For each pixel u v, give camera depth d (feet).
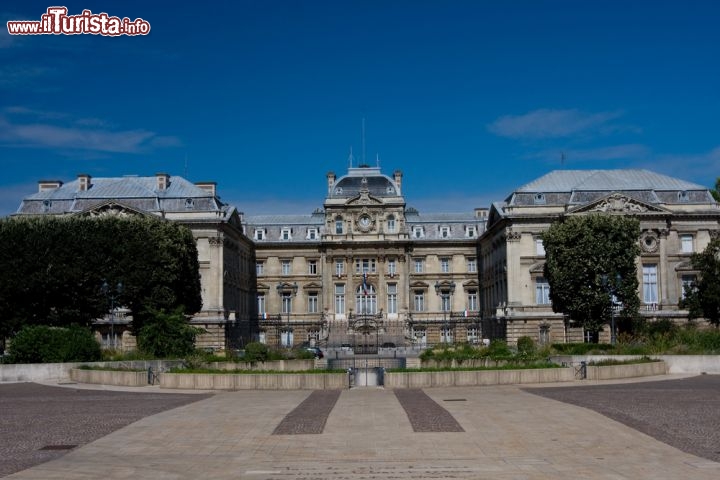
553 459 73.41
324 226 437.99
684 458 72.28
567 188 345.10
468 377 151.94
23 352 185.78
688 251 336.90
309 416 103.40
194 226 347.97
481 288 418.72
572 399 120.98
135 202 346.95
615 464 70.59
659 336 217.36
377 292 421.18
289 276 431.84
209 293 346.13
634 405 110.93
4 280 245.86
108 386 161.89
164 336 214.69
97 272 256.52
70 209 347.97
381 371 157.69
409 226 437.17
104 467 71.97
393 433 88.38
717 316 262.88
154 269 267.39
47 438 88.48
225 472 69.56
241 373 153.79
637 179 349.41
